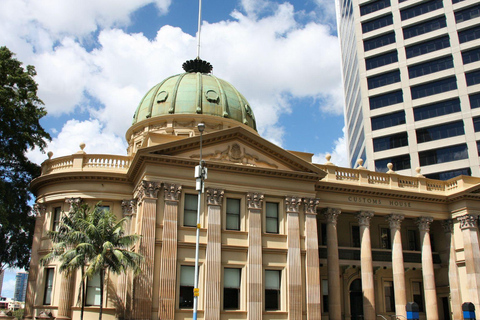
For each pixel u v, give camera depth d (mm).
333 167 39812
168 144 32500
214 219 32750
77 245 28078
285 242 34562
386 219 40594
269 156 35812
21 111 38406
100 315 27734
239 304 32344
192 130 46094
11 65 39688
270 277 33656
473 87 66188
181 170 33031
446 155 65562
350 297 41625
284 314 32781
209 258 31766
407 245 44125
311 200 36031
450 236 41906
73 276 34844
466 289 39844
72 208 31156
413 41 72188
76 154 37562
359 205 39500
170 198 32094
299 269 33906
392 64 73000
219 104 48656
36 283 36219
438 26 71125
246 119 50375
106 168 37469
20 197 43125
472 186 40781
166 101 48594
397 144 69500
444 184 43531
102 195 36156
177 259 31328
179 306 30766
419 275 43969
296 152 38281
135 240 29828
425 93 69375
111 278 34875
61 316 33344
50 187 37469
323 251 40031
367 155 71188
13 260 44281
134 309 29172
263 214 34625
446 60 69250
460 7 69875
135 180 35812
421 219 41312
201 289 31297
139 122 48344
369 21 77188
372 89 73625
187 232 32188
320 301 35906
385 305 42031
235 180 34281
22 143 40219
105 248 27641
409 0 74125
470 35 68562
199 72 53938
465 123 65188
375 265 40375
